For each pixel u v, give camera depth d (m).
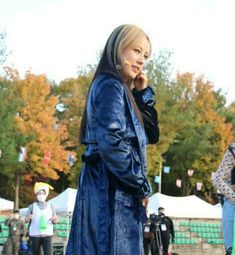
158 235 22.22
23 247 20.86
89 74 52.12
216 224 29.81
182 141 56.41
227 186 5.23
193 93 58.44
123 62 3.13
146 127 3.26
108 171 3.01
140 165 2.99
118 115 2.93
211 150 57.34
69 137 51.56
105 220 2.96
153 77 50.62
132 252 2.95
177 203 27.86
